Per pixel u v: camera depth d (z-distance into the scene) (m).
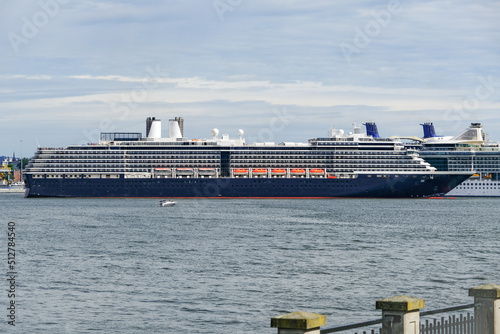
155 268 134.25
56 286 115.31
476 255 154.25
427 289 112.19
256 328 88.44
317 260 145.38
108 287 114.06
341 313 95.75
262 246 171.50
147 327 89.25
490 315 44.91
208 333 86.38
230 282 117.94
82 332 87.12
